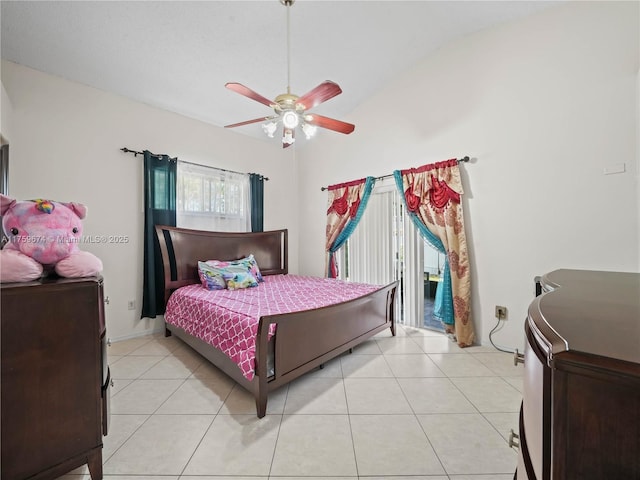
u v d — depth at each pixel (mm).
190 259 3238
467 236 2787
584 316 652
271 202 4375
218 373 2242
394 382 2084
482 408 1763
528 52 2422
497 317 2629
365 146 3713
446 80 2922
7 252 1128
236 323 1899
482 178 2691
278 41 2410
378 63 2998
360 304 2514
